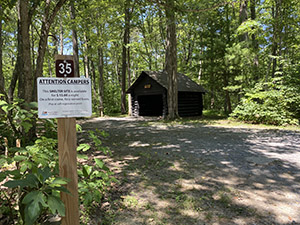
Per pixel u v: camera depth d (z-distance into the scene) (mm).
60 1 5277
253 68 15828
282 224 2711
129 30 20859
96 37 17250
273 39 14195
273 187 3762
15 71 6809
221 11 18375
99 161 2588
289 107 11336
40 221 2285
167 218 2848
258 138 8047
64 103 1968
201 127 11172
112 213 2920
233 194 3496
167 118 15031
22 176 2117
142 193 3539
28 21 4984
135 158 5484
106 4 11227
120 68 32875
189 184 3889
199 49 24094
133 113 19938
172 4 5070
